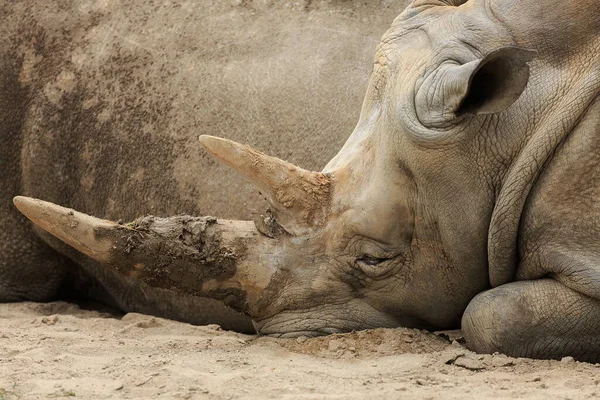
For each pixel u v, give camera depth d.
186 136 14.91
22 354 11.29
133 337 12.61
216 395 9.68
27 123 15.91
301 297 11.72
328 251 11.68
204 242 11.52
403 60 11.47
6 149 16.02
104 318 14.72
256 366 10.73
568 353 10.96
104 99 15.53
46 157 15.77
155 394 9.78
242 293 11.70
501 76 10.48
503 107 10.51
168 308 15.09
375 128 11.62
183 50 15.20
